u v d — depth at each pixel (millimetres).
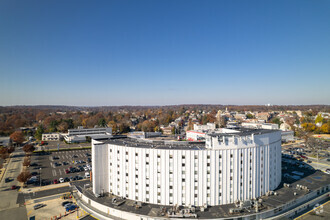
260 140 88688
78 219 77500
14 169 141750
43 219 78062
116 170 89000
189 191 79688
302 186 96062
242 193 83938
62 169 142250
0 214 81750
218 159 80438
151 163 81875
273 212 77562
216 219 70625
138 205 78812
